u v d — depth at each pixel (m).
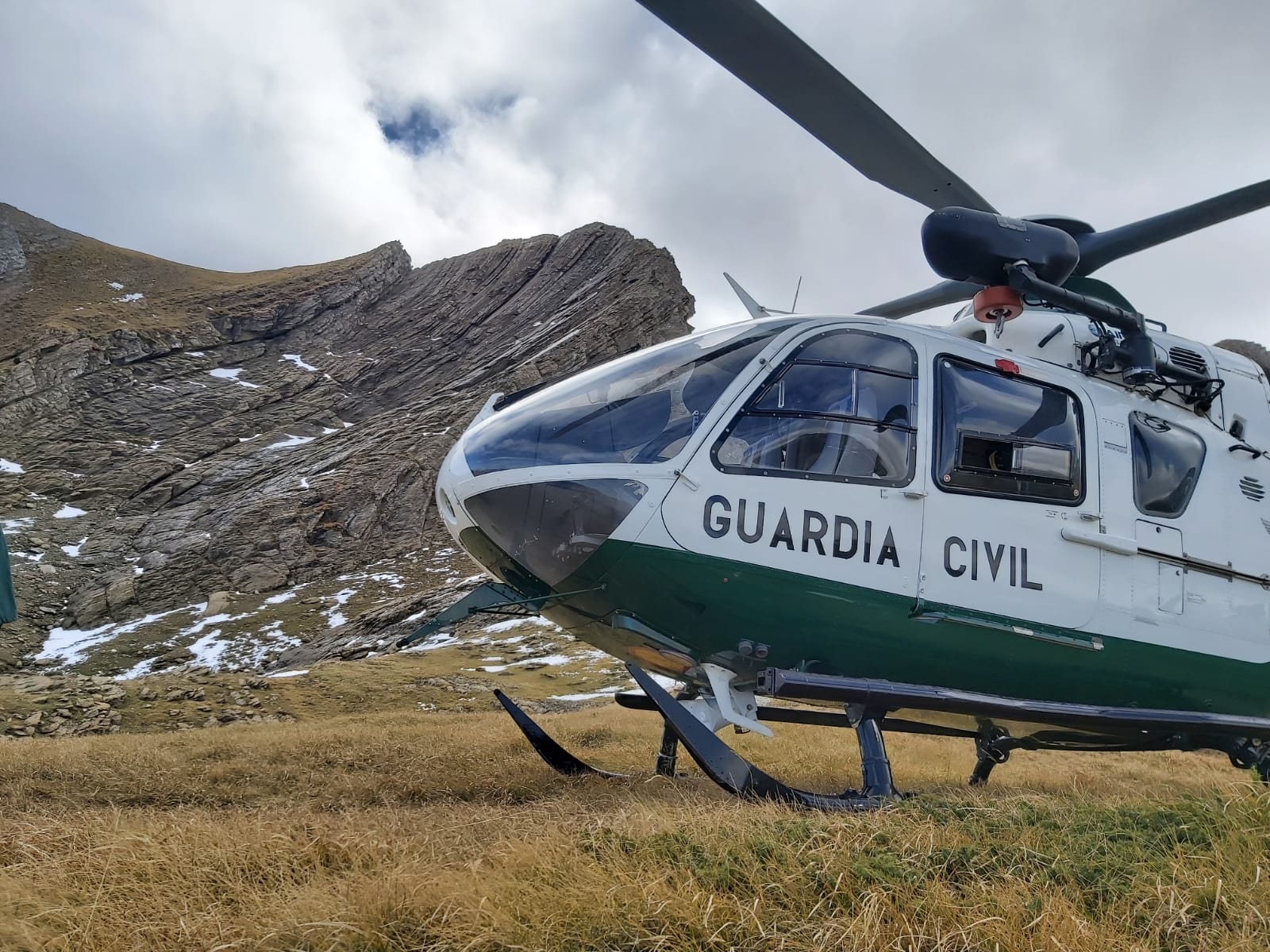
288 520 100.12
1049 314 7.36
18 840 4.06
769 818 4.26
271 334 152.00
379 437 120.25
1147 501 6.98
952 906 3.13
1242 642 7.11
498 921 2.96
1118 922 3.14
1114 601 6.64
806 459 6.12
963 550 6.26
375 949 2.87
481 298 163.00
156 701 25.91
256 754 11.25
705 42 5.54
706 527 5.91
